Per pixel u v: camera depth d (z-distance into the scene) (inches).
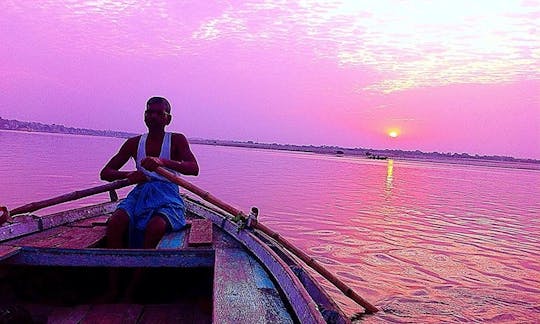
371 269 268.1
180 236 135.9
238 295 83.0
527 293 235.0
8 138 2341.3
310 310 67.1
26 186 544.7
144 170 140.8
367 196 671.8
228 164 1384.1
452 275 263.3
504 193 892.0
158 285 131.3
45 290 123.7
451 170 2135.8
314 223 407.2
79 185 569.9
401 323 191.5
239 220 133.6
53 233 140.6
